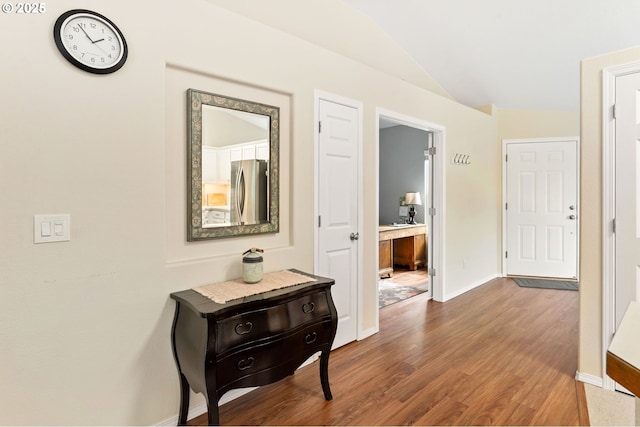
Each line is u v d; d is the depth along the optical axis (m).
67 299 1.57
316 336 2.06
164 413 1.88
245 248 2.27
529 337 3.06
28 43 1.46
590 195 2.34
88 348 1.63
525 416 1.96
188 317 1.78
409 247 5.91
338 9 3.37
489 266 5.17
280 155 2.45
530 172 5.21
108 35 1.64
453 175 4.32
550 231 5.13
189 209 1.97
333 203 2.82
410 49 4.10
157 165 1.83
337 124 2.84
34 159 1.48
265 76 2.31
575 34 3.33
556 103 4.85
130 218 1.74
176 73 1.93
